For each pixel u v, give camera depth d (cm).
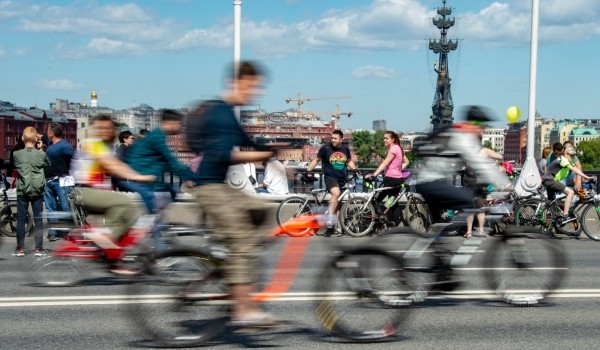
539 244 874
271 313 833
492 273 876
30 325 781
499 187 845
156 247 838
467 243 806
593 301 910
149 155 988
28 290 981
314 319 807
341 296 725
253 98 681
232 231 680
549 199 1744
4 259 1294
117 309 858
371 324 724
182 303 689
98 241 945
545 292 875
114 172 898
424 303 884
